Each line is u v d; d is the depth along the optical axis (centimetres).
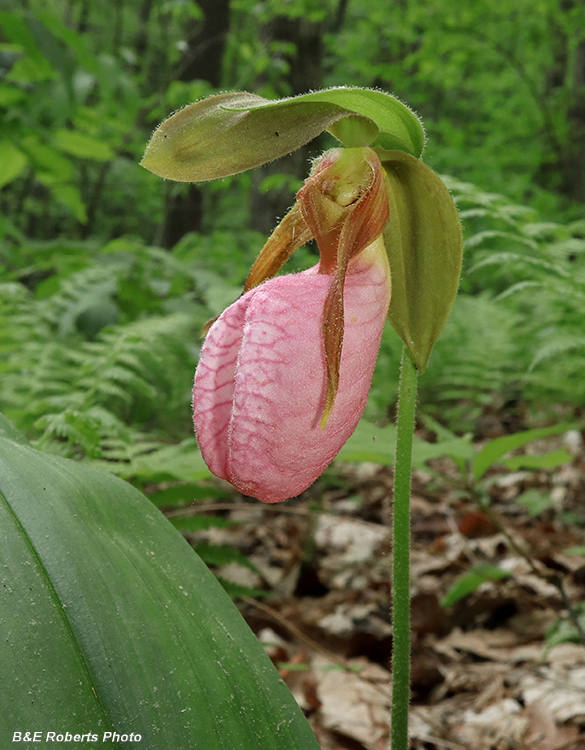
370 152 22
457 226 22
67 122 87
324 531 63
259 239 104
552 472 70
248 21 162
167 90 122
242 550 59
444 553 57
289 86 115
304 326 20
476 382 85
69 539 19
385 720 37
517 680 39
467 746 35
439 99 241
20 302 60
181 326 58
